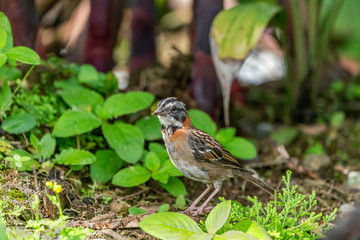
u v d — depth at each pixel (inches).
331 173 472.4
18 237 298.8
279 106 587.5
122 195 396.8
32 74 440.5
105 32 505.4
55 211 343.0
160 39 711.7
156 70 521.3
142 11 534.9
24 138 402.3
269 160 476.7
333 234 346.9
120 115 427.5
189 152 371.6
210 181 381.4
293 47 547.8
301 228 327.3
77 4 591.5
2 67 382.6
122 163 412.2
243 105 577.9
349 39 722.2
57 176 362.0
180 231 297.9
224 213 304.7
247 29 417.7
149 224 300.2
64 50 529.7
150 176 393.4
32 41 445.7
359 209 347.6
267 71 673.0
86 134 423.5
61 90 431.5
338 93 620.1
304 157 496.1
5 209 331.0
